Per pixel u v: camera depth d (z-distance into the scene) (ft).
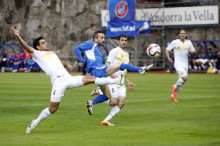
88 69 92.17
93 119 96.17
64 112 107.55
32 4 416.05
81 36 401.70
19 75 298.97
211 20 360.69
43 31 413.18
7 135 75.05
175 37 381.40
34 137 72.90
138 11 372.99
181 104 126.41
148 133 76.84
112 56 97.35
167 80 243.40
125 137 72.79
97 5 396.16
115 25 355.77
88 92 165.37
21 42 75.66
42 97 142.92
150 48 90.22
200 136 73.67
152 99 140.26
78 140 69.92
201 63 337.93
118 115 102.83
